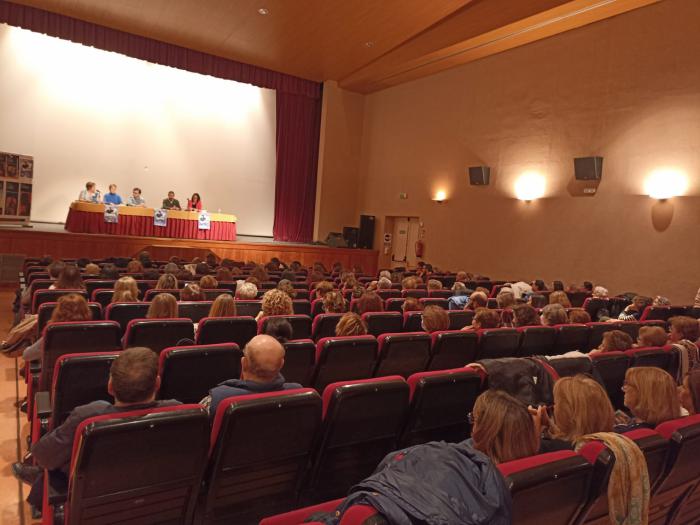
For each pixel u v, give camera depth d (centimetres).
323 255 1499
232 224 1398
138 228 1238
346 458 245
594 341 482
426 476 128
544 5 969
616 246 978
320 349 337
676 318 441
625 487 169
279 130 1633
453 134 1357
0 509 278
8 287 1063
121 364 197
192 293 512
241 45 1365
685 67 875
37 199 1324
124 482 179
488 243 1251
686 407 277
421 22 1106
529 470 147
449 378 267
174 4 1146
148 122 1456
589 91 1027
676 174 885
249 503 217
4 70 1267
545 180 1114
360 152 1703
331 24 1173
